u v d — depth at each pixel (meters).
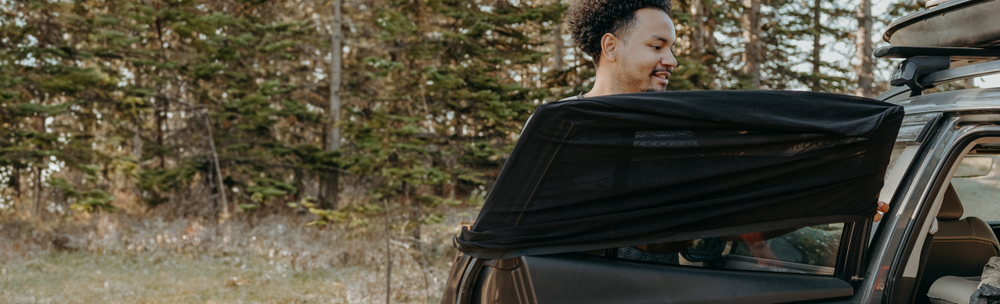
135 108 11.82
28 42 11.57
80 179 15.16
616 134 1.35
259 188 11.70
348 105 13.43
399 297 7.70
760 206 1.46
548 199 1.36
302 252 10.40
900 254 1.61
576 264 1.39
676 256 1.52
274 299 7.84
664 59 1.63
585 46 1.71
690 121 1.36
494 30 10.38
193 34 11.42
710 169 1.41
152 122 15.14
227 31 12.42
